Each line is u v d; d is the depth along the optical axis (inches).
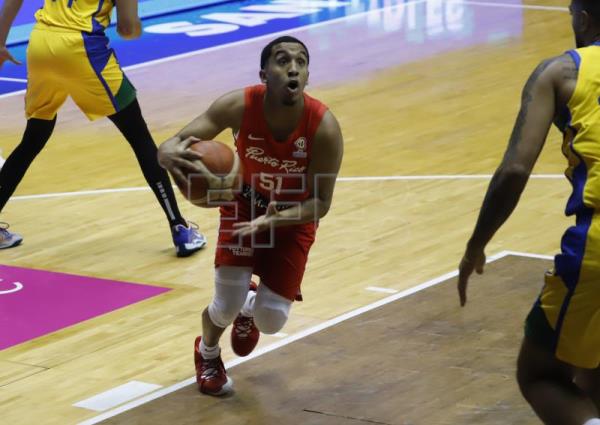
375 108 996.6
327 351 501.7
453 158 829.8
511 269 598.5
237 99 418.9
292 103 408.8
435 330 521.0
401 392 457.4
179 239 648.4
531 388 341.4
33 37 641.0
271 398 457.1
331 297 570.3
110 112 644.1
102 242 679.1
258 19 1515.7
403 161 824.9
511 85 1070.4
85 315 561.9
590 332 328.2
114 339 529.3
